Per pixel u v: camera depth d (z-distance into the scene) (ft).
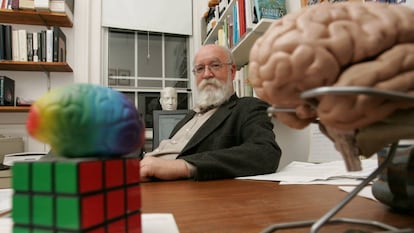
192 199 1.43
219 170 2.46
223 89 4.88
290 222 0.86
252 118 3.89
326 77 0.60
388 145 0.76
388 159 0.76
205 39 8.57
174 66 9.04
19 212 0.64
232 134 3.97
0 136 6.95
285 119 0.76
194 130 4.54
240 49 5.91
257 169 2.69
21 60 6.83
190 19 9.10
